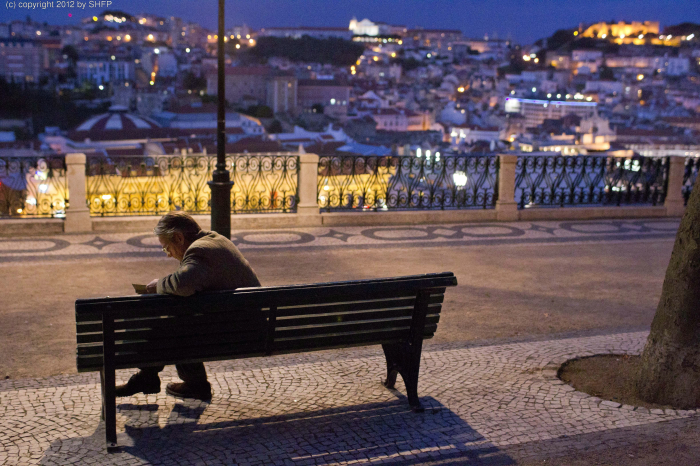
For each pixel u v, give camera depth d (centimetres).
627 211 1298
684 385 419
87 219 1024
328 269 841
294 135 13262
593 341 560
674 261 422
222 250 373
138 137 11500
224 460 340
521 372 481
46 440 356
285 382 454
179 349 363
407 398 430
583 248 1013
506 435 378
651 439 375
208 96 19950
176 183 1154
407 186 1212
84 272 789
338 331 396
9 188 1041
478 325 629
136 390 398
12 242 941
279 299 364
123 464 332
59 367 494
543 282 803
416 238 1052
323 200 1171
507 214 1227
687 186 1334
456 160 1223
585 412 411
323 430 380
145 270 806
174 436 367
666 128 18362
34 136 14525
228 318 364
